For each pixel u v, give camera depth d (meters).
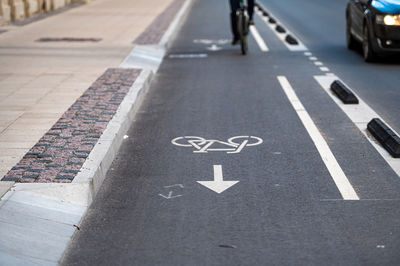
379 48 15.88
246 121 10.46
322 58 17.27
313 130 9.82
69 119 9.71
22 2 27.55
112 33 21.66
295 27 25.33
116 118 9.78
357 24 17.50
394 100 11.88
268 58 17.39
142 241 5.96
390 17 15.70
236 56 17.89
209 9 35.94
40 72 14.06
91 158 7.73
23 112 10.23
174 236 6.06
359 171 7.86
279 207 6.73
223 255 5.63
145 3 36.94
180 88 13.42
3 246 5.58
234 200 6.96
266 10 33.91
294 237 5.98
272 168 8.04
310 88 13.11
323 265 5.41
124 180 7.70
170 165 8.23
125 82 12.77
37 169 7.35
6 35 21.25
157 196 7.13
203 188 7.35
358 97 12.18
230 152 8.75
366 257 5.54
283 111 11.11
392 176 7.65
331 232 6.07
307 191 7.20
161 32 21.80
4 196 6.54
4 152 8.04
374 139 9.25
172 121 10.59
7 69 14.51
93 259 5.62
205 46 20.22
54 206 6.54
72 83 12.71
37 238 5.88
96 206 6.86
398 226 6.19
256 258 5.56
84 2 37.31
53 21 26.31
